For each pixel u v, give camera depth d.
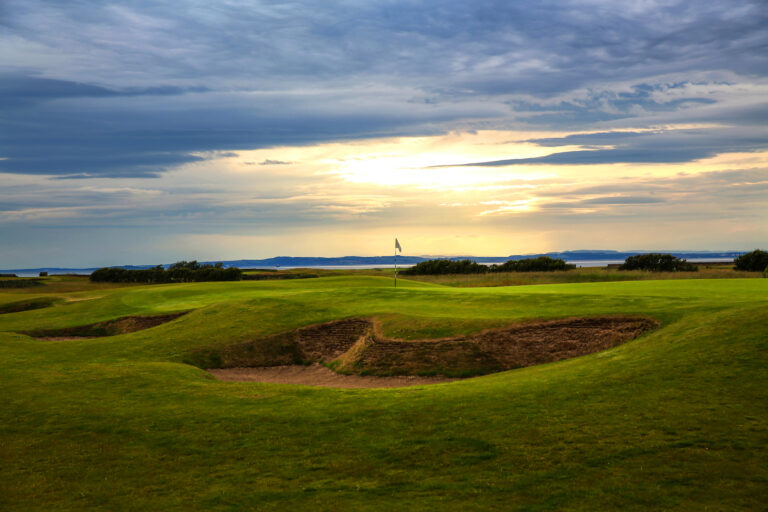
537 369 19.42
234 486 10.45
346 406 15.09
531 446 11.19
